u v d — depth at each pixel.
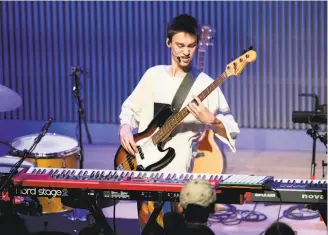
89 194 9.81
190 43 10.19
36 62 21.61
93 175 10.12
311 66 20.05
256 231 13.36
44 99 21.75
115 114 21.36
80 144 17.69
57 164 13.74
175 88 10.52
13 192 9.98
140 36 20.88
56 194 9.91
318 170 17.70
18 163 10.23
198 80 10.52
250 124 20.56
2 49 21.77
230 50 20.33
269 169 17.89
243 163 18.55
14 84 21.88
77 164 14.40
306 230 13.44
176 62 10.45
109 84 21.27
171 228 9.40
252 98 20.47
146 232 9.91
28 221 13.98
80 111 17.84
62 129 21.52
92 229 10.10
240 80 20.45
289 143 20.11
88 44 21.22
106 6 20.92
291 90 20.23
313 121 14.75
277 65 20.20
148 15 20.72
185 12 20.44
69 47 21.36
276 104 20.36
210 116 10.12
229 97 20.56
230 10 20.19
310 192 9.33
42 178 9.95
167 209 10.73
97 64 21.25
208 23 20.34
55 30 21.36
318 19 19.83
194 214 8.51
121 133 10.77
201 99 10.20
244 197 9.51
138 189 9.55
